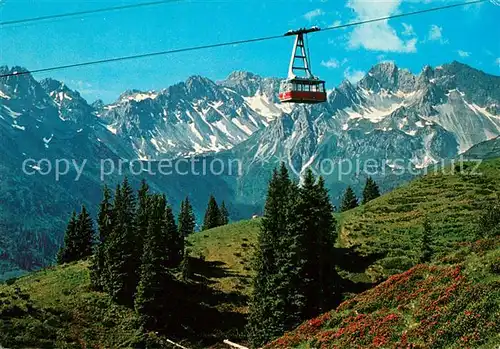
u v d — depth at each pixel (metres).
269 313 80.19
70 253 131.62
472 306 45.97
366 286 90.00
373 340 49.44
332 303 85.50
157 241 96.88
